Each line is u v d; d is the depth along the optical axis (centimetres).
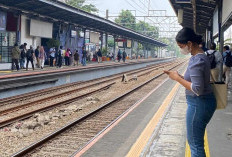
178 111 968
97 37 4919
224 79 1488
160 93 1598
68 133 851
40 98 1498
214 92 321
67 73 2075
